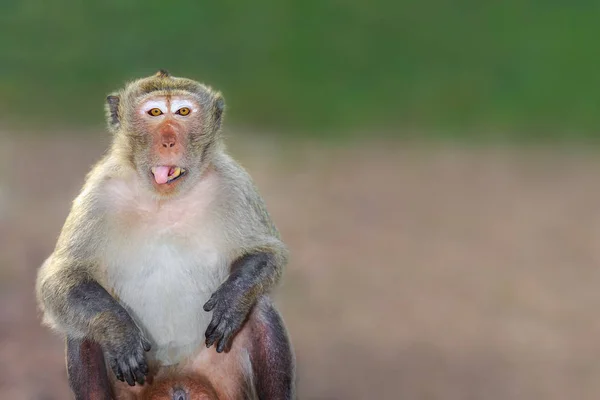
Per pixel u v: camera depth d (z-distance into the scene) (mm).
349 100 54344
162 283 13055
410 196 35094
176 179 12922
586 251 28438
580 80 56375
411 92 55625
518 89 55781
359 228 30047
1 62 53688
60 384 17344
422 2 63312
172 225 13023
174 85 13211
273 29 60906
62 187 32125
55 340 19562
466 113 53250
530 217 32531
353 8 63312
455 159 43344
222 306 12734
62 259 12953
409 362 19469
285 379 13391
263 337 13344
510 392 18328
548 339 21141
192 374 13445
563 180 39188
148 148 12789
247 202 13570
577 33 60938
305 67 57656
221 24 60875
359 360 19484
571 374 19328
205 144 13148
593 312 23109
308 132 48938
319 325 21328
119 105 13445
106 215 12914
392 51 59750
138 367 12422
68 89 51375
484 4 63844
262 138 46375
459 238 29484
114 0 60375
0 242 25688
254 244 13453
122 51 57000
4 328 19875
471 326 21844
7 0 59344
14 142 39469
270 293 13477
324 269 25469
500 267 26531
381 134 49219
